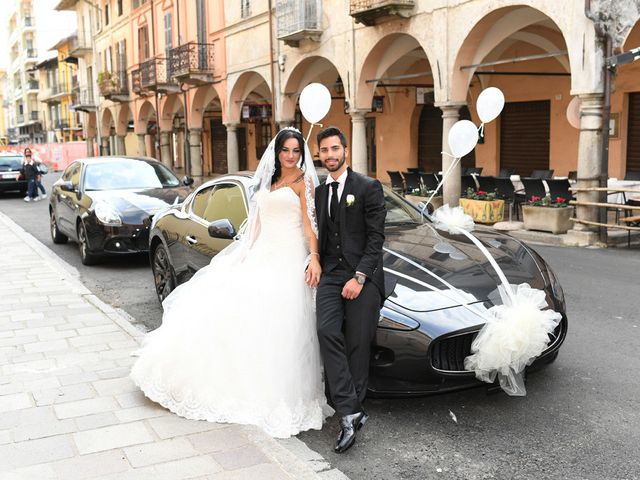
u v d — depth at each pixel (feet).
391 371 13.29
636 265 29.45
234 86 72.54
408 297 13.64
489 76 61.67
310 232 13.75
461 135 18.40
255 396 13.30
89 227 32.30
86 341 18.92
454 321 13.09
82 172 36.58
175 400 13.74
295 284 13.91
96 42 128.36
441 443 12.69
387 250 15.80
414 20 46.60
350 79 53.52
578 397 14.61
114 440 12.36
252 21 67.26
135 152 139.13
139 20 101.86
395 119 74.18
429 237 16.96
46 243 42.22
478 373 13.01
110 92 107.65
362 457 12.23
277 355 13.43
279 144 14.02
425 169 72.18
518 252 16.35
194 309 14.12
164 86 86.17
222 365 13.53
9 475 11.04
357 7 49.01
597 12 33.53
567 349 17.88
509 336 12.52
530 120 59.67
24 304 23.76
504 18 42.22
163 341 14.21
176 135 126.11
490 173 63.72
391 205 19.88
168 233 22.88
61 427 12.98
